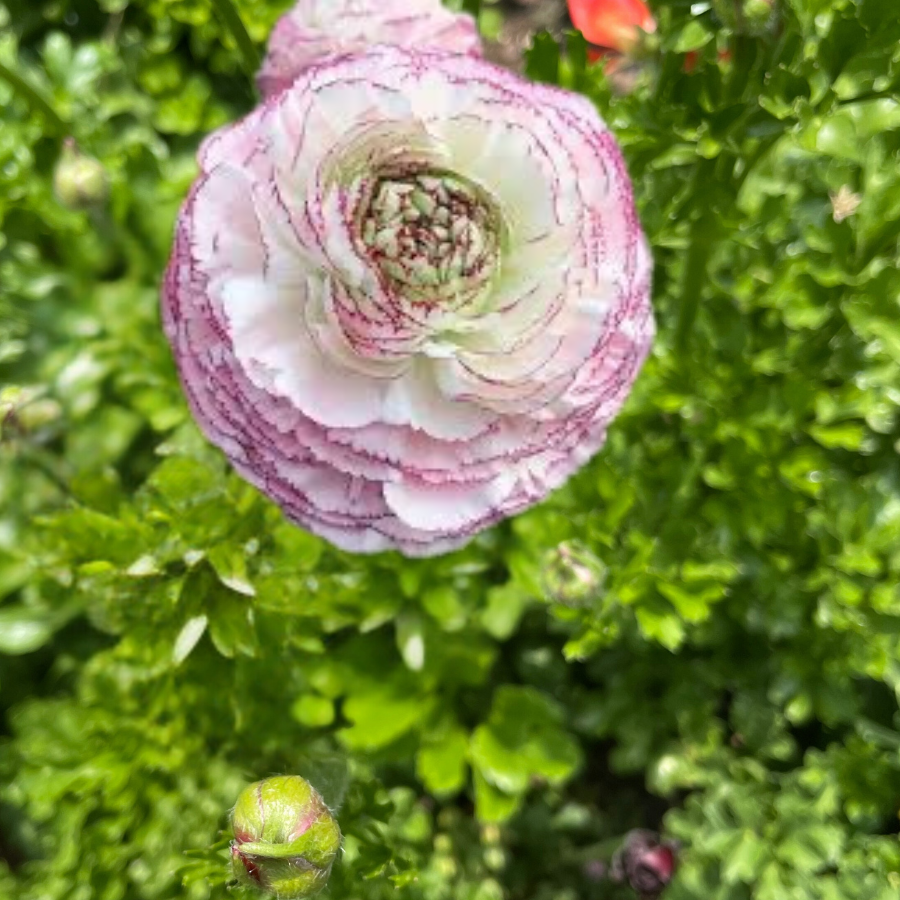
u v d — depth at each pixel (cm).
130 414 31
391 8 21
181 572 23
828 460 28
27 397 27
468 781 32
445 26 21
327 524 19
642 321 19
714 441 27
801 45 21
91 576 23
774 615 26
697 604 24
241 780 26
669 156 24
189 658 24
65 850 25
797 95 21
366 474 18
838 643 26
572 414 18
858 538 26
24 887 26
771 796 27
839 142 23
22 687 32
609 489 25
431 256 17
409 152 17
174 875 24
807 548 27
